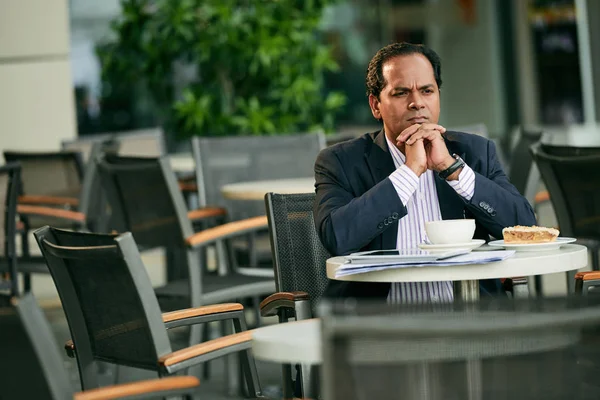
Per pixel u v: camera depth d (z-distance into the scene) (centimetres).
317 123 1599
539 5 2158
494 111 2170
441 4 2108
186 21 1502
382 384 279
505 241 532
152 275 1592
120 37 1553
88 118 1727
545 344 288
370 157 613
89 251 481
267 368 1022
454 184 577
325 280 643
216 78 1562
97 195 1172
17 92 1661
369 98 625
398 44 602
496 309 289
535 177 1042
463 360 282
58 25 1675
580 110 2145
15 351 351
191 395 412
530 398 288
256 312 937
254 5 1537
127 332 498
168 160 859
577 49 2139
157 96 1638
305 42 1562
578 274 572
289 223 639
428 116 591
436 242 523
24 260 1090
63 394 352
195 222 1081
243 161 1134
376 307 288
